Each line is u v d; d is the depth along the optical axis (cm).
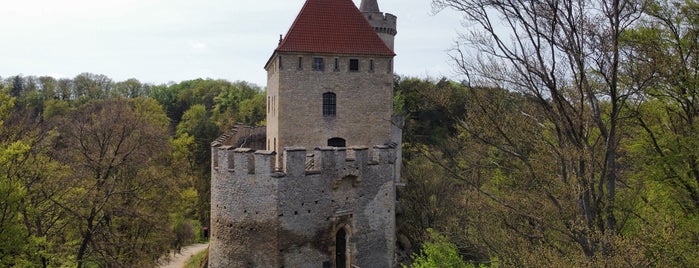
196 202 6153
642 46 1836
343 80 3638
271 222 2903
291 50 3497
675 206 2211
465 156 4072
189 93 11994
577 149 1944
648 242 1780
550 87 1912
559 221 2166
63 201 3231
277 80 3591
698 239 1933
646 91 1917
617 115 1894
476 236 3033
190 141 6431
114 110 4431
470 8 2042
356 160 3169
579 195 1923
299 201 2969
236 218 3031
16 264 2583
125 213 3538
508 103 2317
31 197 3077
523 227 2475
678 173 2152
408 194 4722
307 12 3706
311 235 3019
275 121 3700
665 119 2227
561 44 1834
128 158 3900
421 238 4331
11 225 2475
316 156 3088
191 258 5047
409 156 6141
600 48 1758
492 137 2370
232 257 3053
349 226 3178
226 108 10838
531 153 2645
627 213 2139
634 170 2314
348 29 3722
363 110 3684
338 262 3256
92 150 3919
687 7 1936
